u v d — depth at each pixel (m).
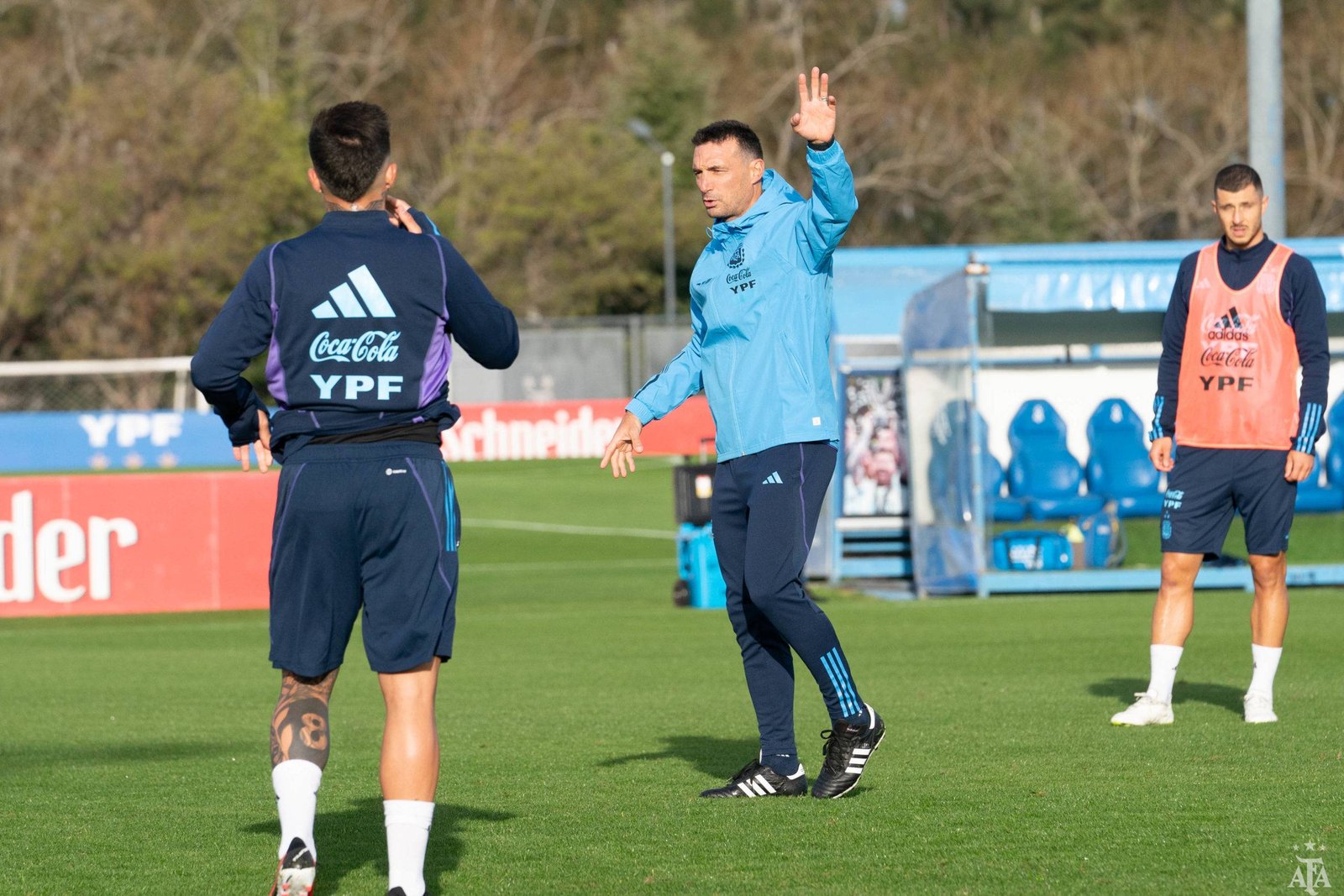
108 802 18.83
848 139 197.88
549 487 94.19
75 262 127.94
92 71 160.00
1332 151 184.75
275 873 15.14
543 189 158.88
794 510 17.42
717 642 36.09
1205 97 188.88
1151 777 18.97
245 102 138.88
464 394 103.25
